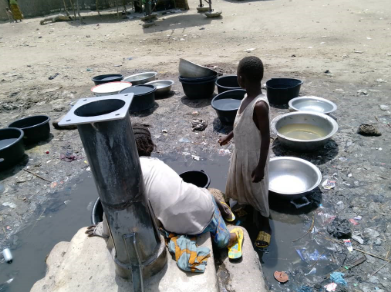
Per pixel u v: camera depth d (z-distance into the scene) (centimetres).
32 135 424
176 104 520
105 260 192
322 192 292
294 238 251
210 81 502
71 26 1370
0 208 319
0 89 648
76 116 131
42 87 647
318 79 554
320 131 372
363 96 473
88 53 928
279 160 315
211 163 366
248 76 212
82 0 1792
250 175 238
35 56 939
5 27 1442
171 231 194
